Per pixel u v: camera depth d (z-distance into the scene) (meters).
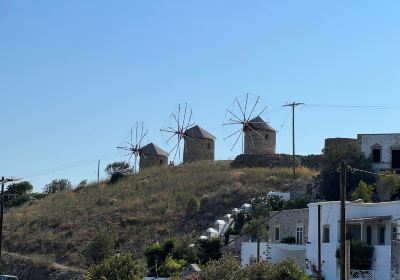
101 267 58.53
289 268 50.06
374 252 57.88
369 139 90.38
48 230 106.38
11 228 111.00
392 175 78.56
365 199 75.69
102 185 129.62
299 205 82.00
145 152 149.50
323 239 62.94
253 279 50.16
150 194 114.62
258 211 83.69
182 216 100.88
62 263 93.06
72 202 119.75
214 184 112.31
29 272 91.81
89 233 101.25
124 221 102.19
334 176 86.69
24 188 148.75
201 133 146.50
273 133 137.00
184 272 70.50
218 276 51.84
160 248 78.56
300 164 120.56
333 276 60.12
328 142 96.25
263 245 67.25
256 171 114.12
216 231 88.38
